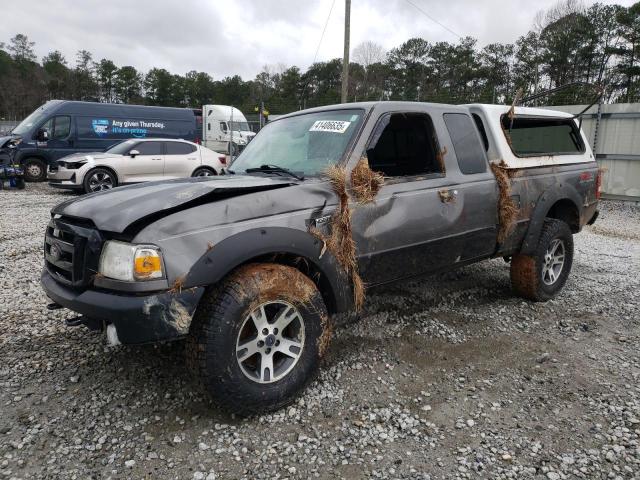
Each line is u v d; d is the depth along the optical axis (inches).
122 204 108.0
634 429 108.4
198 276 99.5
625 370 136.9
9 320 163.9
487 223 161.6
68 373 129.3
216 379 102.3
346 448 101.2
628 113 462.6
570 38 1806.1
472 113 172.9
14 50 3417.8
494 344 152.7
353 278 125.1
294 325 116.0
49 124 612.7
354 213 124.9
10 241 281.1
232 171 154.1
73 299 103.2
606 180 485.7
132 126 668.7
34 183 611.2
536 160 180.1
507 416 113.7
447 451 100.8
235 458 97.3
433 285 211.2
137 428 106.3
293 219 114.4
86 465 94.6
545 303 191.3
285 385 112.0
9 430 104.7
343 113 142.3
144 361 136.0
